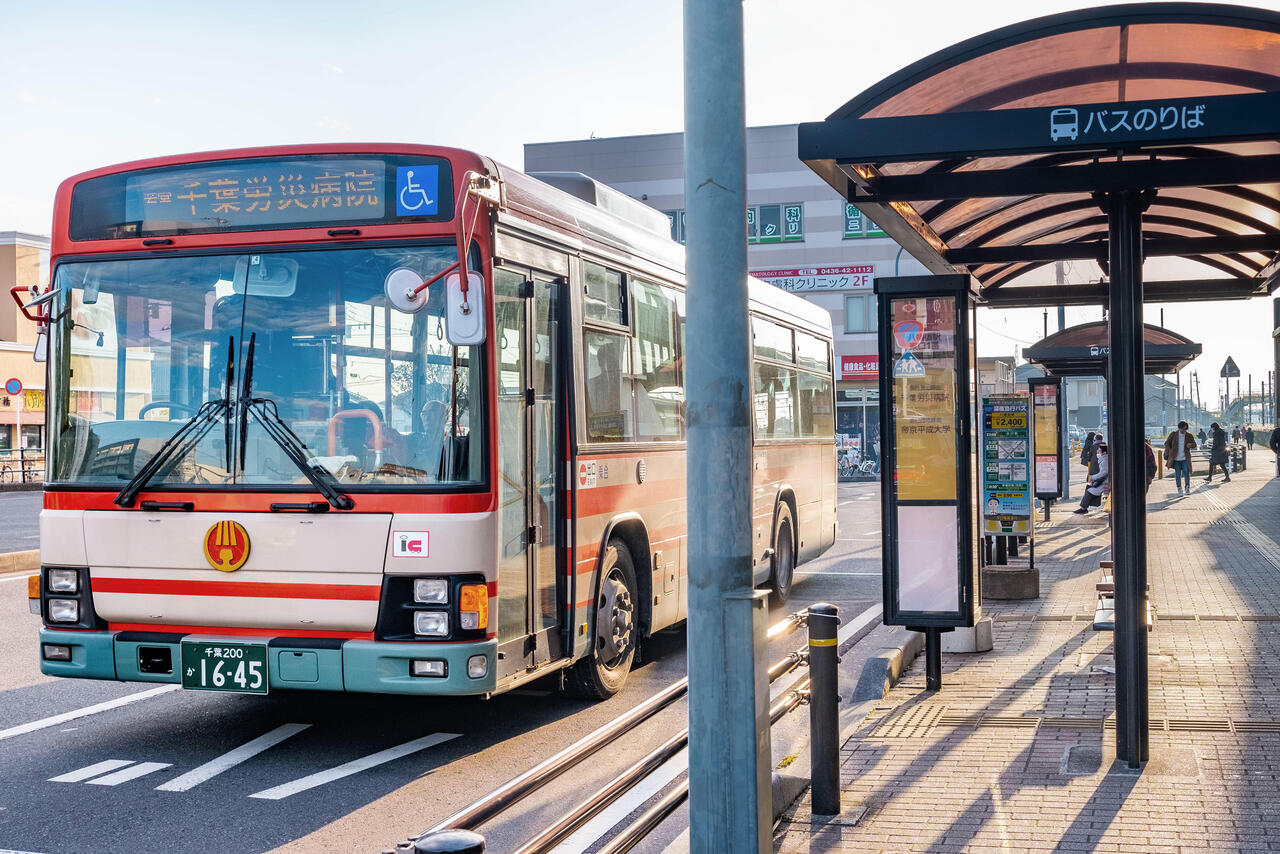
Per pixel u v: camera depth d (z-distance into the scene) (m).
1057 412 23.09
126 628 7.04
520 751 7.27
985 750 6.70
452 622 6.57
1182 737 6.88
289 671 6.67
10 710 8.30
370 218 6.92
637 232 9.62
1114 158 7.23
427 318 6.79
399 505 6.63
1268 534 20.03
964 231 8.52
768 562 12.45
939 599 8.25
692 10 4.29
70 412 7.21
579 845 5.62
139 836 5.66
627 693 8.96
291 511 6.71
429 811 6.05
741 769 4.19
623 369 8.97
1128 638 6.31
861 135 5.91
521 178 7.56
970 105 6.57
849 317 53.81
